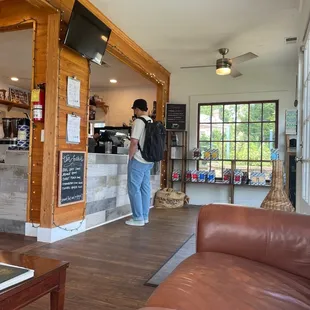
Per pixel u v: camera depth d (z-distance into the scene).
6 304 1.07
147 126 4.02
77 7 3.14
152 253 2.90
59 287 1.34
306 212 2.98
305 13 3.17
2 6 3.50
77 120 3.54
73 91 3.46
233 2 3.50
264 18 3.87
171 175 6.20
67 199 3.37
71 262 2.59
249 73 5.92
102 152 4.48
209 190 6.09
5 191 3.56
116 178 4.45
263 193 5.76
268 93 5.79
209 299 1.10
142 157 4.02
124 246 3.11
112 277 2.31
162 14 3.81
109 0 3.49
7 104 7.01
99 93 7.67
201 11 3.72
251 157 5.91
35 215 3.35
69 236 3.42
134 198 4.06
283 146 5.65
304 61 3.35
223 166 6.08
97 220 3.99
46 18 3.32
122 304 1.89
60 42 3.26
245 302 1.10
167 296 1.11
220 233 1.69
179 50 5.05
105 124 7.59
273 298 1.16
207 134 6.19
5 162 3.56
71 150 3.45
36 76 3.38
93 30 3.45
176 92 6.34
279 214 1.68
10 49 5.02
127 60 4.66
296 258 1.53
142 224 4.08
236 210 1.75
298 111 3.60
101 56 3.73
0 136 6.92
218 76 6.11
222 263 1.47
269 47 4.84
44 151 3.23
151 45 4.83
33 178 3.36
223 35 4.42
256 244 1.61
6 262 1.35
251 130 5.92
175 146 6.14
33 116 3.30
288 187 5.19
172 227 3.99
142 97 7.36
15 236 3.37
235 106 6.02
